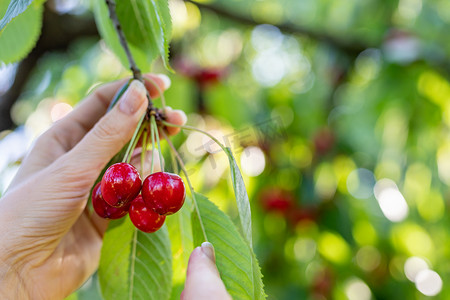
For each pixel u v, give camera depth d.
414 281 1.13
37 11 0.51
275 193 0.96
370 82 1.01
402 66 0.92
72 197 0.48
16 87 0.88
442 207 1.15
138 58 0.53
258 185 0.96
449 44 0.98
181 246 0.51
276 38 1.24
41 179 0.48
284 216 0.95
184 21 0.92
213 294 0.41
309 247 1.01
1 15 0.48
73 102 1.05
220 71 0.92
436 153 1.06
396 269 1.10
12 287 0.49
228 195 0.92
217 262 0.45
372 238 1.10
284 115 1.03
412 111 0.98
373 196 1.13
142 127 0.47
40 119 1.07
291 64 1.22
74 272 0.54
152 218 0.44
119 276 0.49
